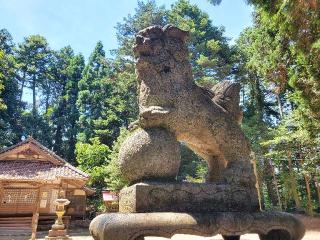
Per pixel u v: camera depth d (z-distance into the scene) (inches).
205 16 909.8
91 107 1218.0
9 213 646.5
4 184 631.8
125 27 931.3
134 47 144.6
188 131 137.0
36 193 674.2
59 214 479.2
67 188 701.9
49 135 1267.2
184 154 710.5
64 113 1381.6
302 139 532.4
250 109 836.0
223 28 920.3
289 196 666.2
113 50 984.3
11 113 1232.8
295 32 235.9
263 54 484.1
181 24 808.3
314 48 247.9
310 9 212.7
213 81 692.1
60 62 1528.1
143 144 125.8
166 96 135.9
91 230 116.8
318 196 668.7
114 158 642.2
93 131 1082.1
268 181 736.3
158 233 108.5
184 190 123.0
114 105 1029.8
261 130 690.8
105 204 721.0
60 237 460.8
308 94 321.7
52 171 669.3
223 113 144.4
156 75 139.3
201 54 778.8
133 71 831.7
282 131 602.9
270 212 130.9
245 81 846.5
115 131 1045.8
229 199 129.2
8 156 698.2
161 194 118.9
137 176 124.7
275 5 237.5
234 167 136.3
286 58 414.6
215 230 115.9
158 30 145.9
